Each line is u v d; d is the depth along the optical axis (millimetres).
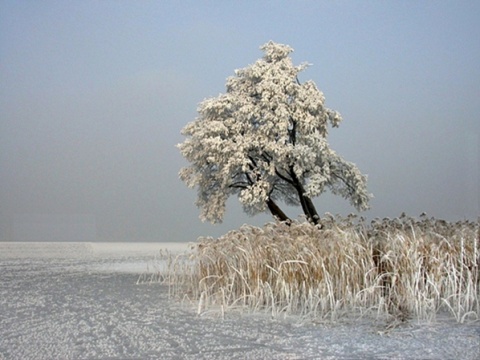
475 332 10297
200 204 23406
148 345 9820
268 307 12711
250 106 21812
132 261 27625
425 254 12641
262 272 13359
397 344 9602
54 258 30266
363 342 9773
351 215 14617
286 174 22969
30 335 10625
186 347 9656
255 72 22312
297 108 21891
